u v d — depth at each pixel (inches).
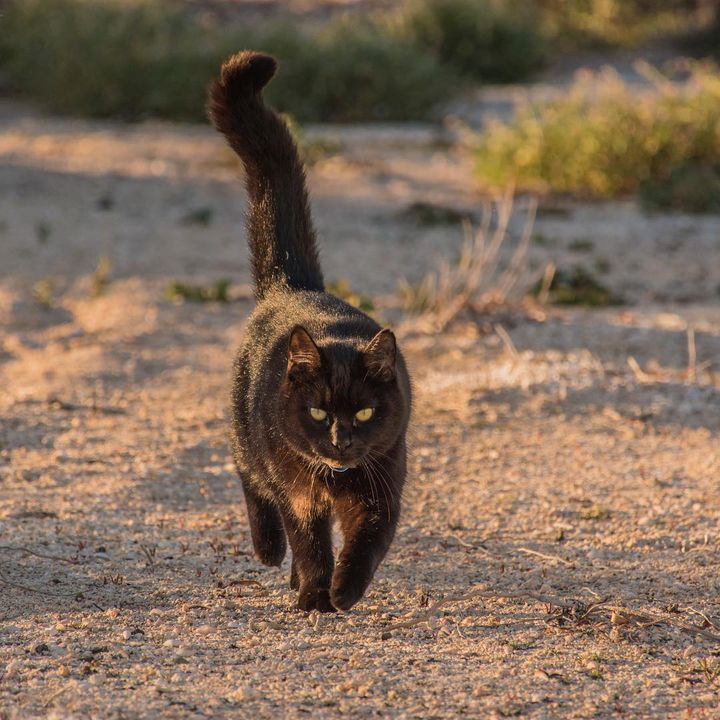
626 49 1756.9
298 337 253.4
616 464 374.9
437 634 251.9
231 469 370.9
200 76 1176.8
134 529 317.1
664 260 678.5
